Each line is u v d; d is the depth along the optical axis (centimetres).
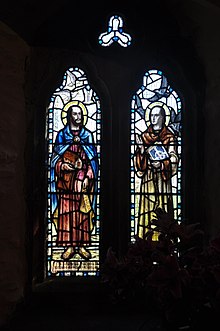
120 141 217
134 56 218
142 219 217
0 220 186
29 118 208
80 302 206
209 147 213
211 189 210
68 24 214
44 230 211
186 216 216
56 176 217
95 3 216
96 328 185
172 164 221
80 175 218
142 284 133
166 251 131
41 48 212
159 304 128
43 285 208
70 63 217
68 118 219
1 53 192
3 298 186
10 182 192
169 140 221
